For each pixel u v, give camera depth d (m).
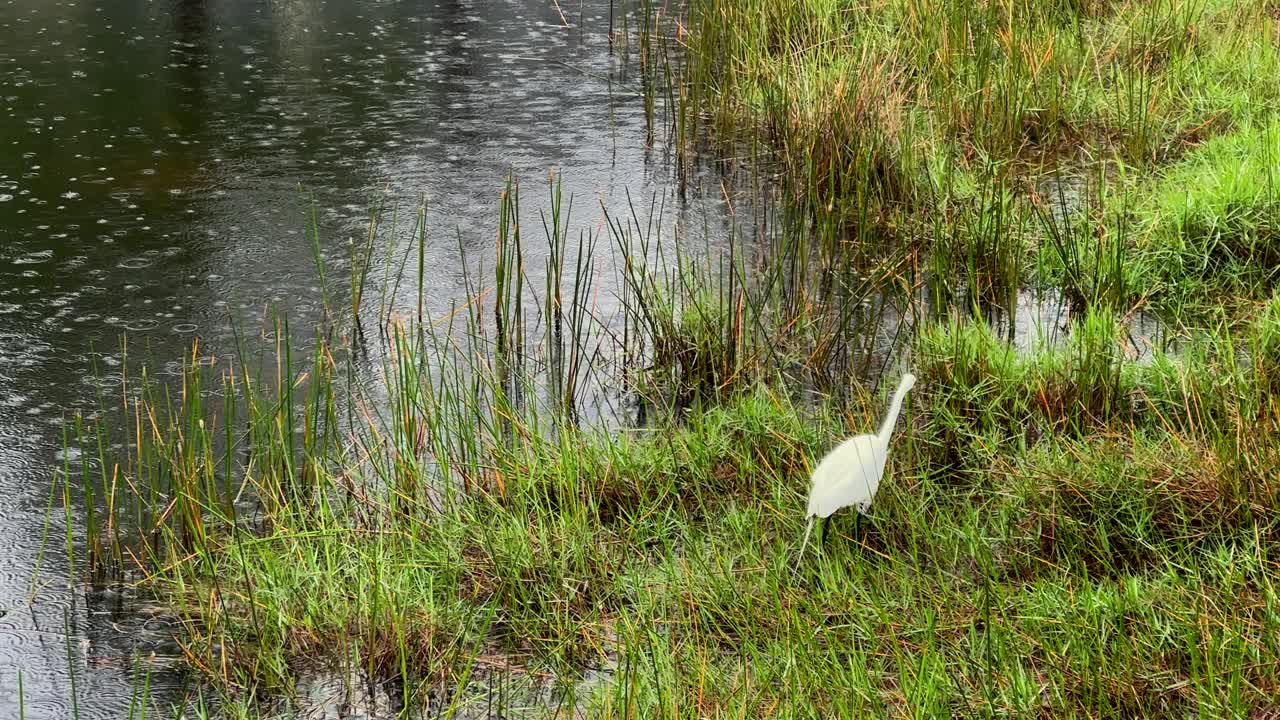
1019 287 6.44
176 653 4.00
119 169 8.20
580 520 4.43
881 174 7.64
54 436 5.14
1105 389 4.92
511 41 11.50
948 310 6.12
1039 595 3.79
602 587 4.20
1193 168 7.18
